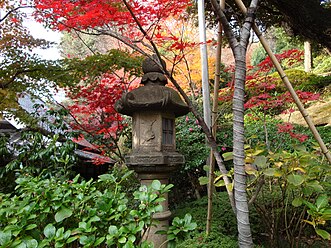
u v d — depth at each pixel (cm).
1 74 342
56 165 304
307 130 493
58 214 111
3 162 350
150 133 217
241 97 129
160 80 225
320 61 908
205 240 218
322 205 155
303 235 245
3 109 341
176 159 222
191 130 414
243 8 150
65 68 361
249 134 487
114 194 127
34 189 120
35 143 324
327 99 591
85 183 133
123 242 97
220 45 165
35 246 93
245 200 124
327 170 186
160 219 206
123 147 464
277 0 389
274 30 979
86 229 102
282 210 212
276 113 558
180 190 423
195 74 493
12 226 101
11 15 338
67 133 358
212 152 191
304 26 400
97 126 393
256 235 247
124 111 229
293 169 176
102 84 356
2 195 129
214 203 310
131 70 367
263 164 165
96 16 210
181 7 224
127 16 213
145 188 121
